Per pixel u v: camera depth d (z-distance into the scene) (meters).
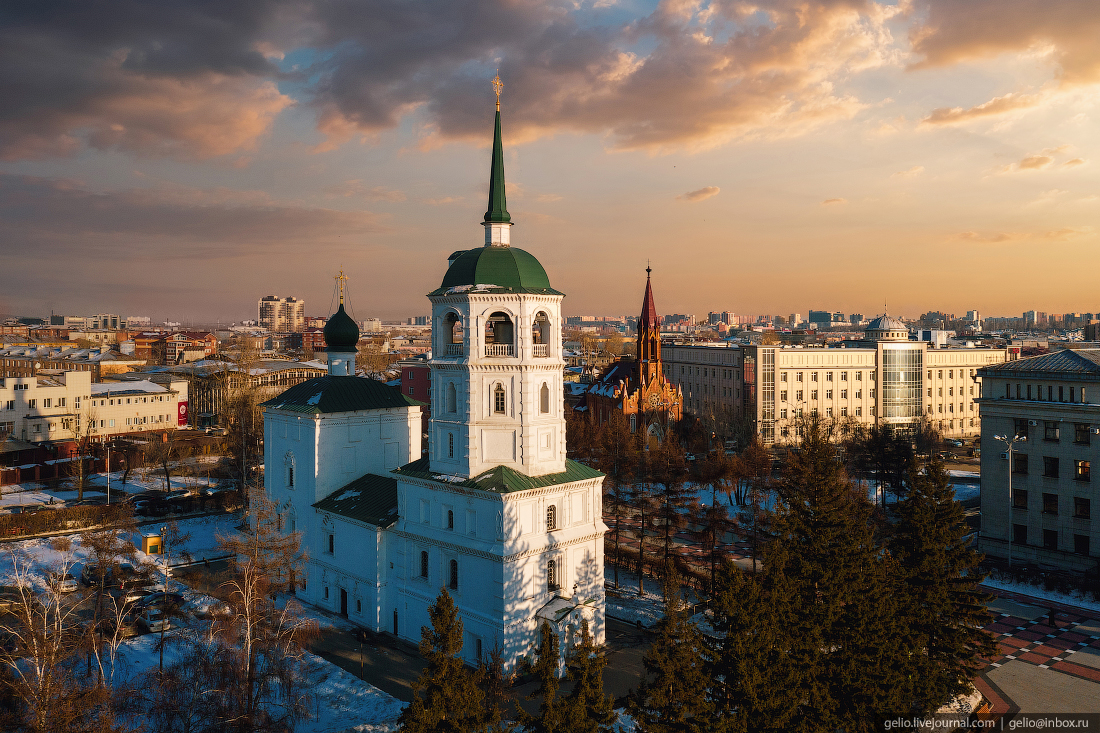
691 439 128.12
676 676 34.97
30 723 38.56
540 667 34.03
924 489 49.59
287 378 195.50
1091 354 79.56
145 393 147.62
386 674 54.53
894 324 161.50
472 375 55.84
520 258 56.81
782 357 150.38
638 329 131.25
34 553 81.00
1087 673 52.81
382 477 69.12
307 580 70.00
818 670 37.16
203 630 55.34
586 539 57.69
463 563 55.34
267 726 43.00
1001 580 72.44
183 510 101.12
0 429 123.06
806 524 47.84
